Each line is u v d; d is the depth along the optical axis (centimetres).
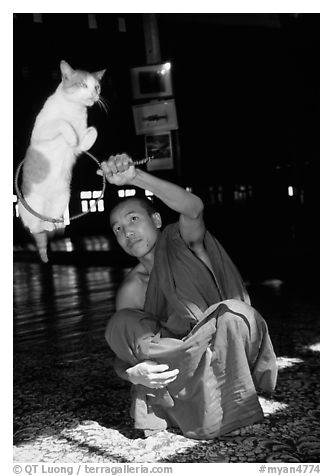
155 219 271
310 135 1340
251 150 1648
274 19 765
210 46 1164
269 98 1438
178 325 254
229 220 1574
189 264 249
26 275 1034
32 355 430
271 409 279
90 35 986
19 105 1192
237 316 240
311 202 1388
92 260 1206
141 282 275
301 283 695
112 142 1300
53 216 315
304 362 356
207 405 244
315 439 243
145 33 602
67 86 327
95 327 524
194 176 1700
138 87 564
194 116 1559
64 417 293
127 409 301
